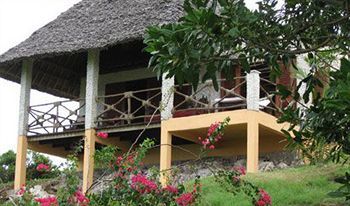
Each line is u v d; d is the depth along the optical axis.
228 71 5.33
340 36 5.83
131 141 15.50
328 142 5.58
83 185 13.89
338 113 4.91
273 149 14.51
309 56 6.53
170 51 4.96
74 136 15.09
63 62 16.86
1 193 15.24
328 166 11.72
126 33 13.82
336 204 9.36
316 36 5.95
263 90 13.65
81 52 14.73
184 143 15.32
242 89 14.56
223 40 5.12
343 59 4.46
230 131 13.94
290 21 5.79
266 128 13.45
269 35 5.56
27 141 15.80
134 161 6.70
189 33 4.89
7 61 15.36
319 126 5.40
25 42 15.90
